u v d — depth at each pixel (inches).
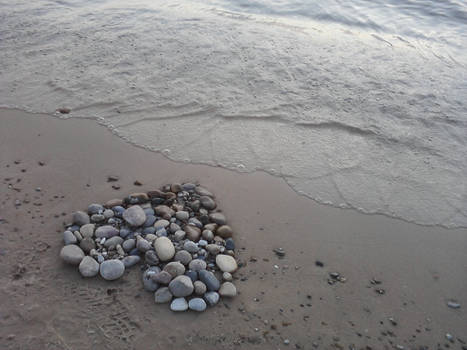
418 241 121.1
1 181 130.8
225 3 327.3
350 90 202.4
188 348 84.8
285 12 315.0
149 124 169.0
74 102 181.0
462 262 114.5
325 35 273.3
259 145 160.2
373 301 100.5
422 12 328.5
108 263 100.4
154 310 92.7
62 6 305.4
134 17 284.0
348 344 89.0
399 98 197.5
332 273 107.5
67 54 225.0
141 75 206.2
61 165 141.5
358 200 135.8
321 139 165.6
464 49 264.1
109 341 84.7
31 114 171.2
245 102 187.8
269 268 107.7
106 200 126.4
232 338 87.9
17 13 285.6
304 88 202.2
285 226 123.0
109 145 155.0
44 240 108.9
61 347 82.4
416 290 104.7
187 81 202.5
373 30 291.7
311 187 140.5
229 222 123.3
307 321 93.5
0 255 102.9
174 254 106.1
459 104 195.0
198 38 251.6
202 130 167.5
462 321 97.0
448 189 142.5
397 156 158.1
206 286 98.6
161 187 134.7
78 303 92.7
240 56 231.3
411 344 90.5
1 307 89.5
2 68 207.6
